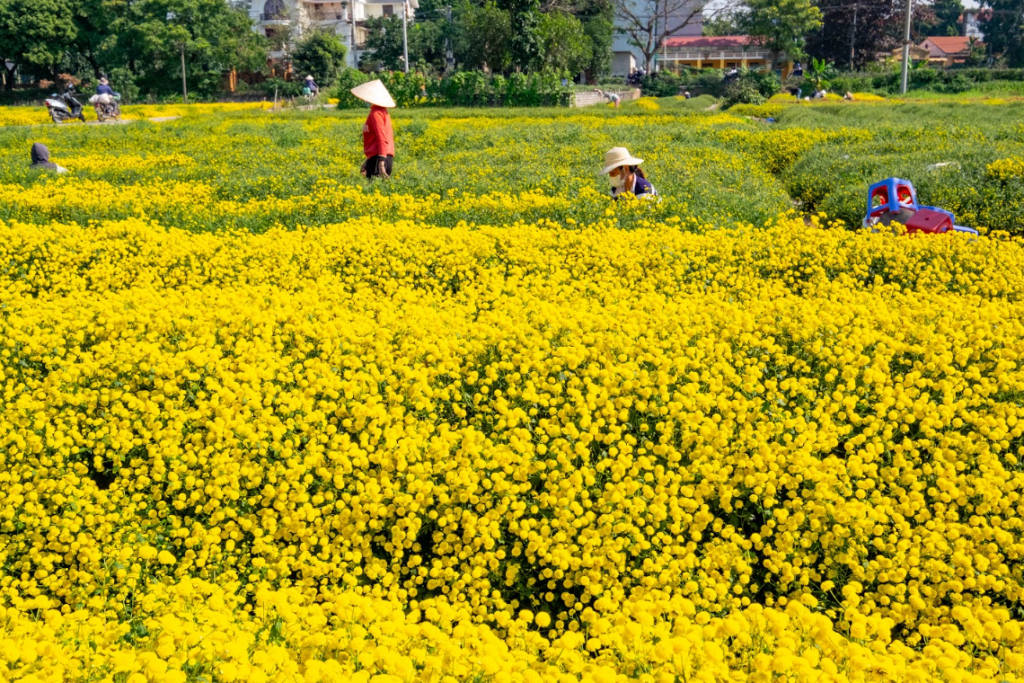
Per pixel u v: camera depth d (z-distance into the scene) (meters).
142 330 5.88
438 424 4.84
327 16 78.62
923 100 40.53
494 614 3.52
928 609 3.57
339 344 5.51
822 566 3.80
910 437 4.66
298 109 41.88
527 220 9.97
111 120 37.62
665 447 4.25
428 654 3.06
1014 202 10.45
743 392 4.90
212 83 61.25
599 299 6.86
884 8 76.38
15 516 4.28
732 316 5.79
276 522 4.21
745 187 12.21
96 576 3.89
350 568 4.07
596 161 15.05
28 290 7.93
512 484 4.12
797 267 7.93
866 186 11.53
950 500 4.08
